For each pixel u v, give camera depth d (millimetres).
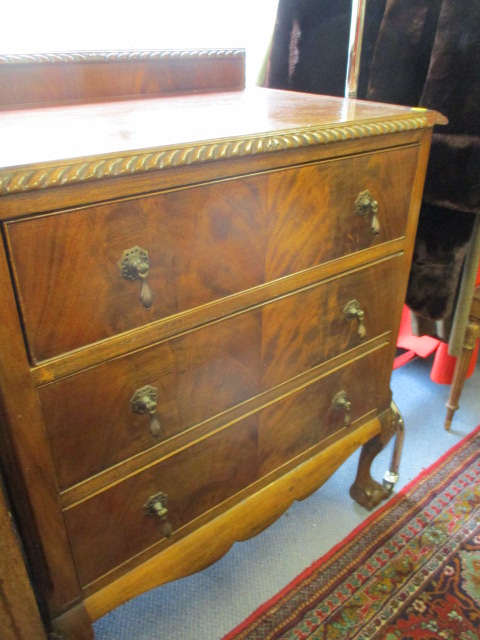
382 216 885
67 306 591
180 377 740
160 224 626
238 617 1047
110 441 702
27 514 673
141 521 791
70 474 680
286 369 882
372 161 813
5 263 530
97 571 771
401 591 1087
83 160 536
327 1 1206
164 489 799
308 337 886
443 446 1475
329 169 762
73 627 757
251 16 1344
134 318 654
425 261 1259
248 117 774
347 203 816
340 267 867
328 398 994
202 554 880
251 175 681
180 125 707
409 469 1395
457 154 1073
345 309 918
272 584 1108
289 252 781
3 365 566
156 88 1022
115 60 952
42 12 1061
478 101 1019
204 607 1064
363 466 1238
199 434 808
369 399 1095
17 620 661
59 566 719
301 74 1279
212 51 1060
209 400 794
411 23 1095
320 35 1239
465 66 1013
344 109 859
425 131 865
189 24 1257
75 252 573
